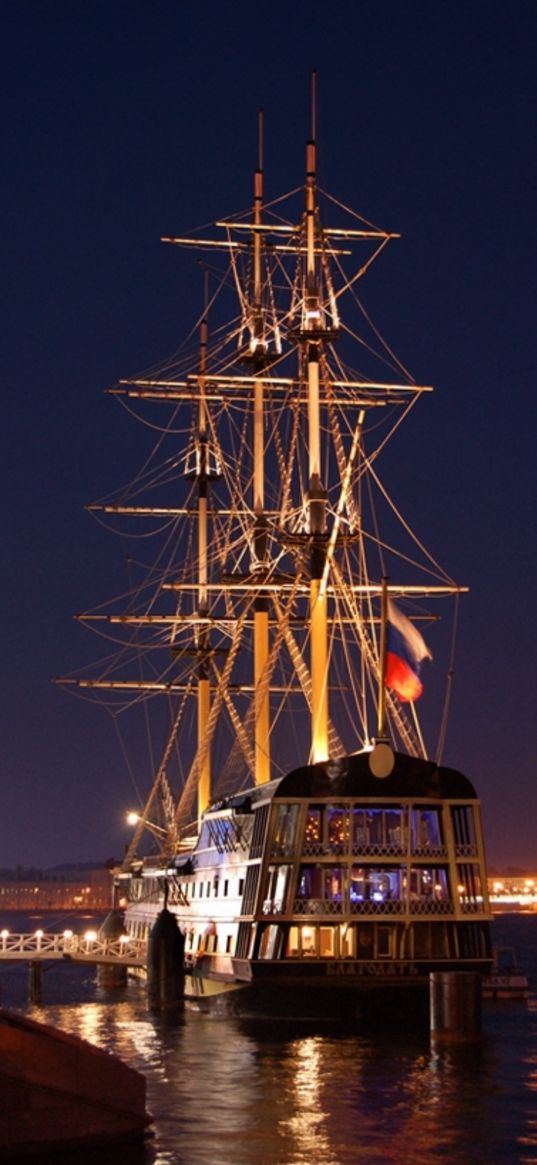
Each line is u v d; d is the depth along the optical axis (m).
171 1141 46.78
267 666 99.94
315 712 84.75
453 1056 65.75
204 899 90.44
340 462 89.81
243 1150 45.69
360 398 99.94
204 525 120.00
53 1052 44.03
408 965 73.75
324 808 74.69
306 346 92.50
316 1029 73.19
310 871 74.50
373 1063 63.62
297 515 95.81
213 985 84.25
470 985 66.94
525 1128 49.44
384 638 75.56
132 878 122.12
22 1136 43.19
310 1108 52.94
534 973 146.38
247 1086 57.69
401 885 74.56
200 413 120.94
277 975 73.38
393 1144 46.94
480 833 75.38
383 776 74.75
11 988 124.81
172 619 115.69
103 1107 45.22
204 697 119.69
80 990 119.75
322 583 85.44
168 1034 75.69
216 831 87.94
